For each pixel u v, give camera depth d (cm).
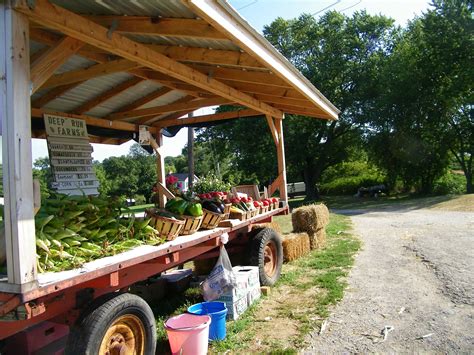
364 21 3125
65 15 296
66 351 294
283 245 820
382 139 2919
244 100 616
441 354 399
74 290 309
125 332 332
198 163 4494
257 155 3048
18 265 247
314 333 462
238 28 330
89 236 360
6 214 252
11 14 252
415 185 2991
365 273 712
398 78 2761
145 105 720
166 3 317
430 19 2681
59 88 550
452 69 2673
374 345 425
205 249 491
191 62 478
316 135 3156
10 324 273
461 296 555
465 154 3203
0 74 252
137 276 386
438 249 873
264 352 420
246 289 550
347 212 2105
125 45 366
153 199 779
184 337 383
